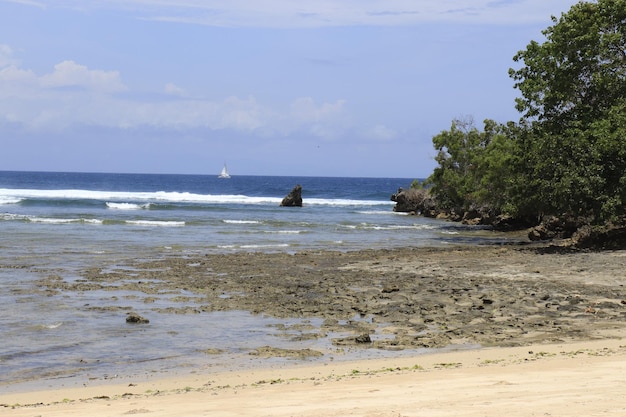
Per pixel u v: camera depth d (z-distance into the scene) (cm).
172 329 1728
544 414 746
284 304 2088
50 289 2297
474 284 2469
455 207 7475
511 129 4553
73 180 19712
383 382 1087
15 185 14862
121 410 939
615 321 1814
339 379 1161
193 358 1445
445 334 1675
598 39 4109
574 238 3919
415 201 8525
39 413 945
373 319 1867
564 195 3853
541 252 3653
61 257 3200
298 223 5966
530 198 4222
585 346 1480
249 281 2559
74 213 6331
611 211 3662
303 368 1332
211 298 2191
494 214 6334
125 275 2670
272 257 3375
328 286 2438
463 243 4434
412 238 4806
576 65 4156
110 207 7375
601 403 797
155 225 5372
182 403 982
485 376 1090
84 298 2155
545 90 4297
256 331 1716
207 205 8438
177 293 2288
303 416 811
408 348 1538
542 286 2403
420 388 998
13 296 2155
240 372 1310
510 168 4725
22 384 1245
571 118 4262
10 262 2978
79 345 1552
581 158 3906
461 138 7569
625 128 3788
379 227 5903
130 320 1805
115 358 1441
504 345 1555
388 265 3064
